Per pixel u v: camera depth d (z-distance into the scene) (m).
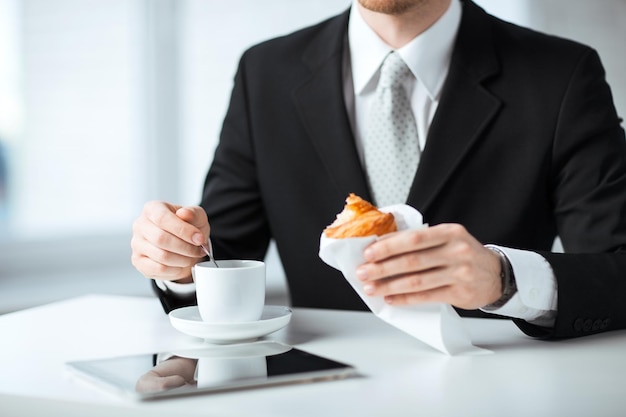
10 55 2.30
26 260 2.34
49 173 2.41
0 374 1.05
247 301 1.18
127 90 2.60
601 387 1.00
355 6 1.60
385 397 0.96
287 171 1.62
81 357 1.12
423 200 1.50
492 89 1.54
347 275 1.11
